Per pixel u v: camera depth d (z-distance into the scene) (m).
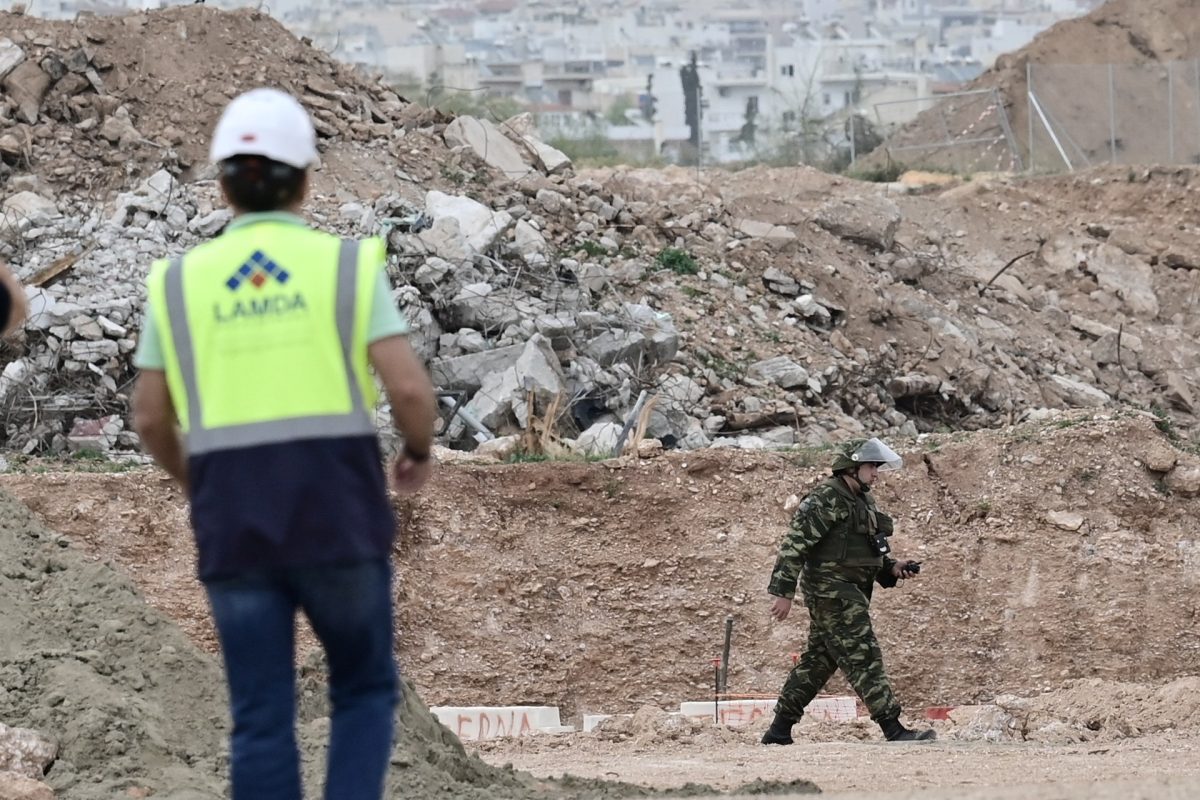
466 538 56.94
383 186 89.00
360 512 16.47
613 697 54.97
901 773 32.69
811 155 171.75
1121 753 37.00
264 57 96.12
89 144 87.75
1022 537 59.41
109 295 72.81
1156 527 60.53
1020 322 104.75
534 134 103.38
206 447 16.38
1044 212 121.50
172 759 26.19
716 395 80.81
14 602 28.72
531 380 71.19
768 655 55.94
